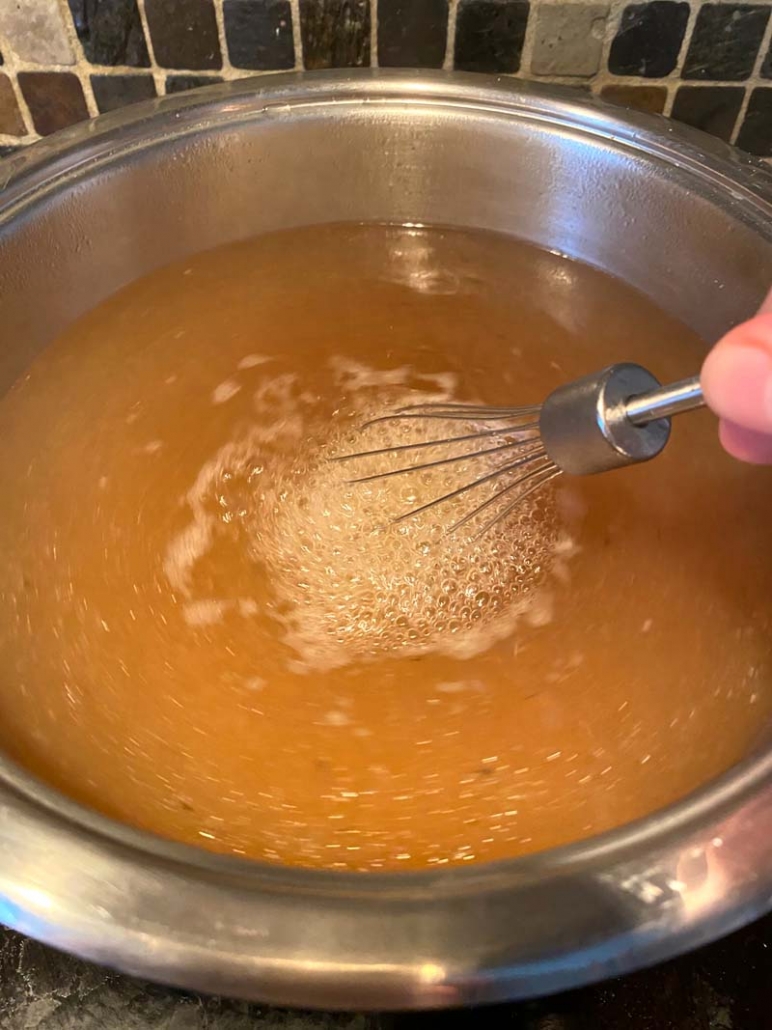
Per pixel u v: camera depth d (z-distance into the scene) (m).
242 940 0.12
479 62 0.27
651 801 0.18
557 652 0.21
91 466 0.23
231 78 0.27
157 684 0.20
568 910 0.12
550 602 0.22
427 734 0.19
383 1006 0.12
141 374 0.25
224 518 0.23
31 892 0.12
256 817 0.18
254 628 0.21
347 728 0.19
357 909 0.12
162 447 0.24
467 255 0.28
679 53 0.26
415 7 0.25
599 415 0.14
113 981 0.16
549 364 0.26
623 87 0.27
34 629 0.20
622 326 0.27
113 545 0.22
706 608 0.21
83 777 0.18
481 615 0.22
